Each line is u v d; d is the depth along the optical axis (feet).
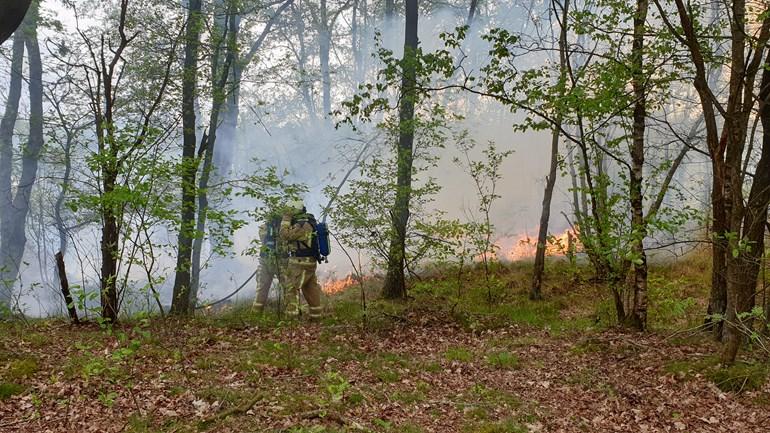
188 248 29.35
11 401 14.96
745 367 18.88
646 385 19.03
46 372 17.28
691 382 18.75
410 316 29.99
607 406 17.25
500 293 38.34
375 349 23.59
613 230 25.08
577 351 23.36
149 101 37.42
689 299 25.05
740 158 19.25
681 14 18.76
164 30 34.88
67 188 26.43
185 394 16.01
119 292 25.40
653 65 24.68
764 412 16.33
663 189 28.17
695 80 19.86
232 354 21.22
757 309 17.88
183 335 23.71
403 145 34.99
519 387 19.27
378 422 14.32
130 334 23.09
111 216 24.84
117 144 23.36
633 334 25.49
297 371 19.49
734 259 18.66
